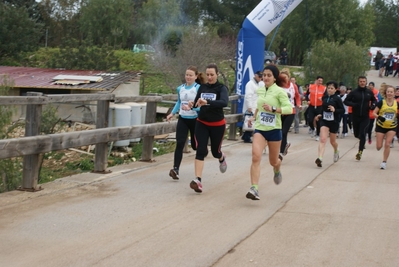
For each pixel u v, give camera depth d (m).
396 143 16.78
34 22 45.22
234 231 6.15
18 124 12.25
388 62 49.47
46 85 26.38
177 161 8.90
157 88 34.50
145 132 10.16
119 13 53.25
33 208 6.91
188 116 8.77
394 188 8.98
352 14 48.28
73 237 5.78
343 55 34.03
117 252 5.33
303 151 13.72
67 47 36.44
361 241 5.89
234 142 14.56
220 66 35.31
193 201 7.55
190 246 5.57
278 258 5.29
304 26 48.78
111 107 13.98
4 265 4.92
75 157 16.92
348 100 12.41
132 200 7.50
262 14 15.23
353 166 11.38
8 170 10.73
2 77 14.85
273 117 7.48
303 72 38.91
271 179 9.45
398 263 5.22
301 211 7.16
